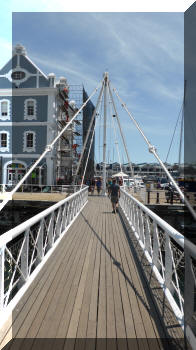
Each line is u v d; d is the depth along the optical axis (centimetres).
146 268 529
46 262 556
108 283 459
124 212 1267
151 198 2241
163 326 335
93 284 453
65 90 3198
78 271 510
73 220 1031
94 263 558
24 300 391
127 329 329
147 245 607
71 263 555
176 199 2102
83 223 1011
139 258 594
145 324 340
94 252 636
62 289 431
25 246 417
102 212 1314
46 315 354
